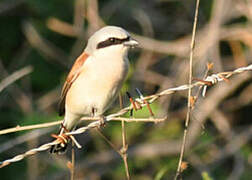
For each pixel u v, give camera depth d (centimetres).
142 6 1414
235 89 1391
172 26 1430
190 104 712
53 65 1350
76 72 826
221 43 1398
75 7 1356
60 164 1239
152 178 1256
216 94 1235
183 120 1309
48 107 1316
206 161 1272
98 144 1280
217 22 1248
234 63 1356
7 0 1359
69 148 1305
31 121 1130
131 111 715
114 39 803
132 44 804
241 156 1257
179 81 1263
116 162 1311
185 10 1430
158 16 1430
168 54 1363
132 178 1266
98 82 812
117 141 1263
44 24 1359
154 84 1323
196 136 1238
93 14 1268
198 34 1341
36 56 1349
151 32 1346
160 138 1276
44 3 1346
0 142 1250
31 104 1273
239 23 1405
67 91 862
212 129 1359
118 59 811
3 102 1280
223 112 1416
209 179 857
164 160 1252
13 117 1268
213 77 709
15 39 1370
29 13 1377
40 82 1326
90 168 1305
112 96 831
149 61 1358
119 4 1370
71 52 1359
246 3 1307
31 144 1205
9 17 1373
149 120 698
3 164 689
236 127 1415
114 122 1217
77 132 723
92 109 839
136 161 1263
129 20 1417
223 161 1302
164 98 1274
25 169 1231
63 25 1328
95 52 816
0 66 1304
